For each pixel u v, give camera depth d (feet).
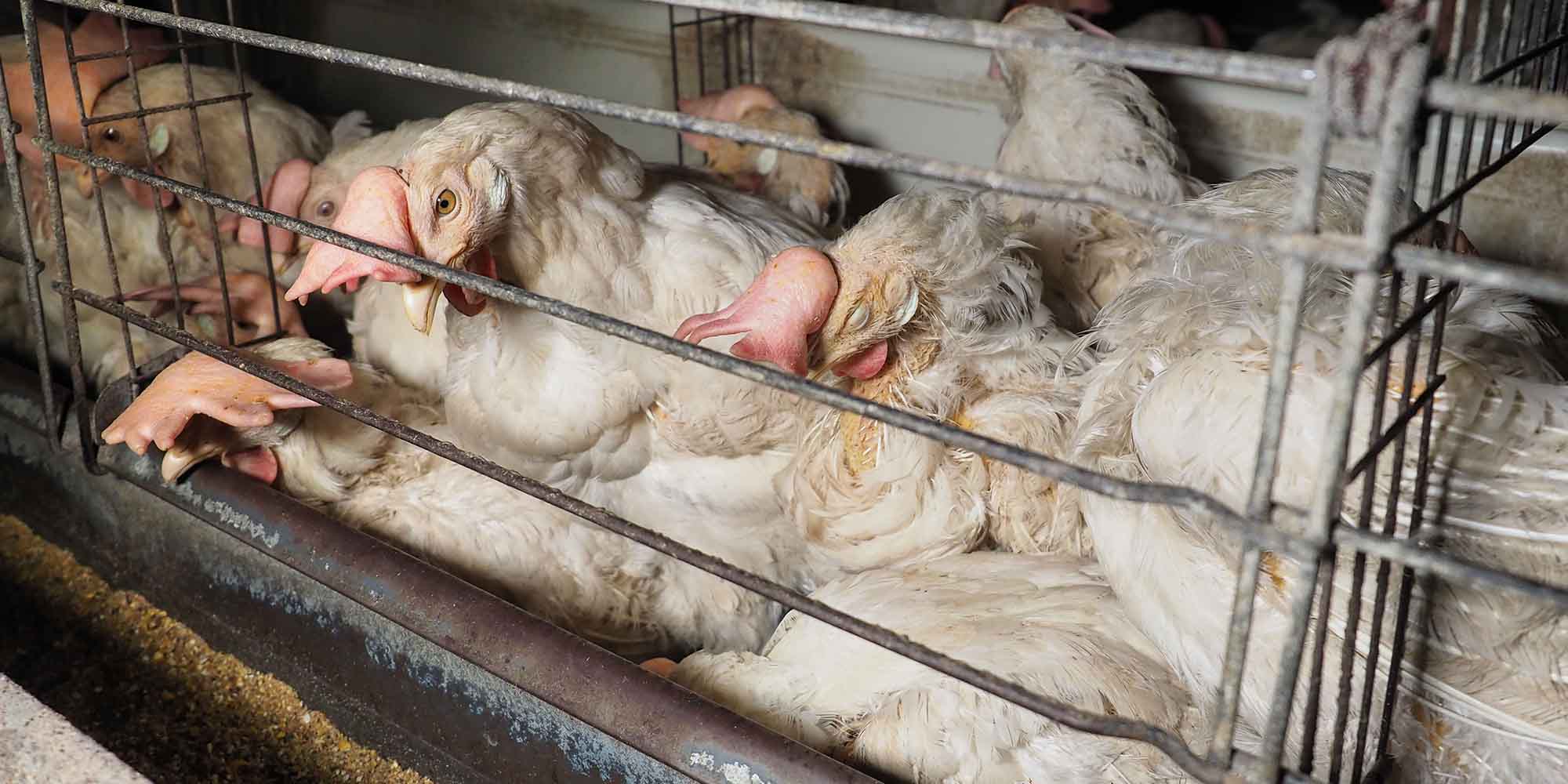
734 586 7.46
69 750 4.56
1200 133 9.36
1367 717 4.34
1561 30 5.01
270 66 15.29
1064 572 6.19
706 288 6.64
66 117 8.57
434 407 7.95
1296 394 4.58
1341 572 4.64
